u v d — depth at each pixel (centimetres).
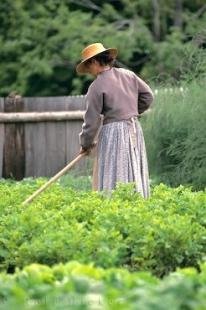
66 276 637
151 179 1670
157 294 559
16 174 2009
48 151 2019
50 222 932
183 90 1709
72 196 1165
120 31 2950
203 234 891
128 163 1190
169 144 1673
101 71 1202
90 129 1184
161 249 863
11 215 979
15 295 573
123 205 1028
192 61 1812
